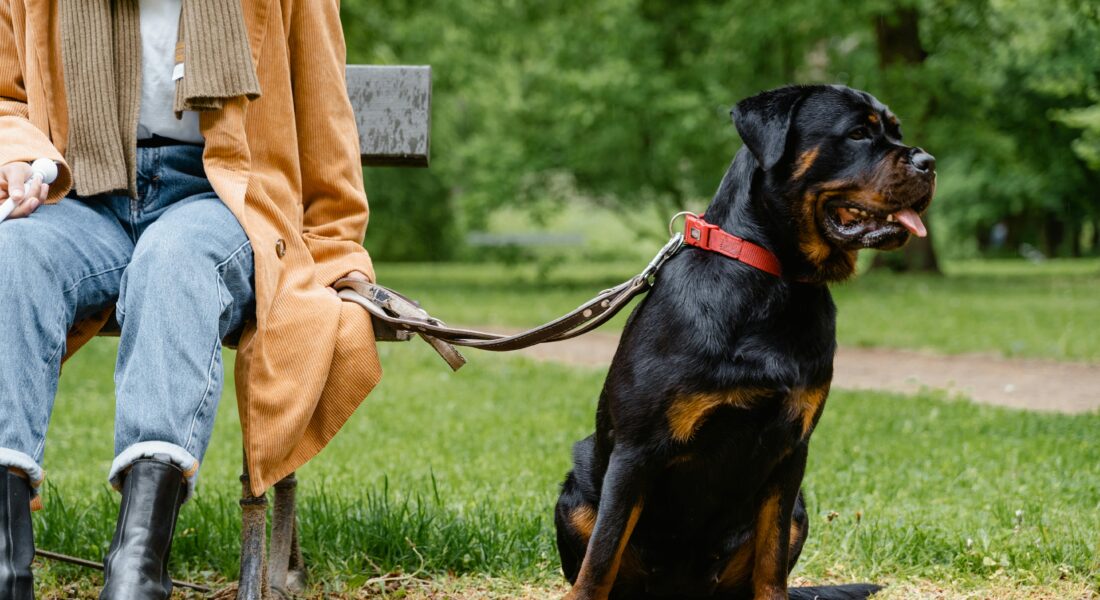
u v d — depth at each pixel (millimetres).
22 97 3113
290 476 3303
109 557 2377
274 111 3104
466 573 3732
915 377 10258
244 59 2945
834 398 8570
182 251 2678
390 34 22250
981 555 3797
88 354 11469
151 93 3035
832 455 6156
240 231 2861
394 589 3559
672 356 2969
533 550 3812
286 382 2812
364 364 2947
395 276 27531
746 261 3053
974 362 11398
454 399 8719
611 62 20984
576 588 2977
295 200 3123
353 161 3297
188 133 3070
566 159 22703
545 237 46500
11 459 2408
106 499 4258
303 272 3029
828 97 3119
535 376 10266
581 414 7797
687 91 20984
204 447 2586
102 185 2920
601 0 21578
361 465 5824
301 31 3219
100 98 2961
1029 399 8992
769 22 19453
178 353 2561
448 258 35219
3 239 2605
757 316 2992
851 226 3037
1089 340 12594
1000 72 24609
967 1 21000
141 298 2625
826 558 3924
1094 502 4828
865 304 17766
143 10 3049
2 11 3111
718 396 2943
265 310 2807
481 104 26016
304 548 3764
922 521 4312
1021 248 42562
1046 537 3902
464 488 5047
